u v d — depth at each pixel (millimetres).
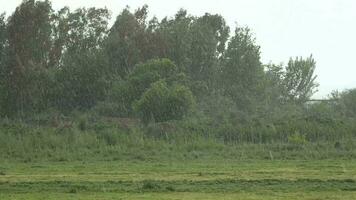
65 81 126438
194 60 141000
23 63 121812
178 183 54094
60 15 137375
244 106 142125
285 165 70125
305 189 51188
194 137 93438
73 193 49250
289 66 176000
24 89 120625
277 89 162875
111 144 90125
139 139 90812
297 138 92125
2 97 120375
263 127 97688
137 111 109250
